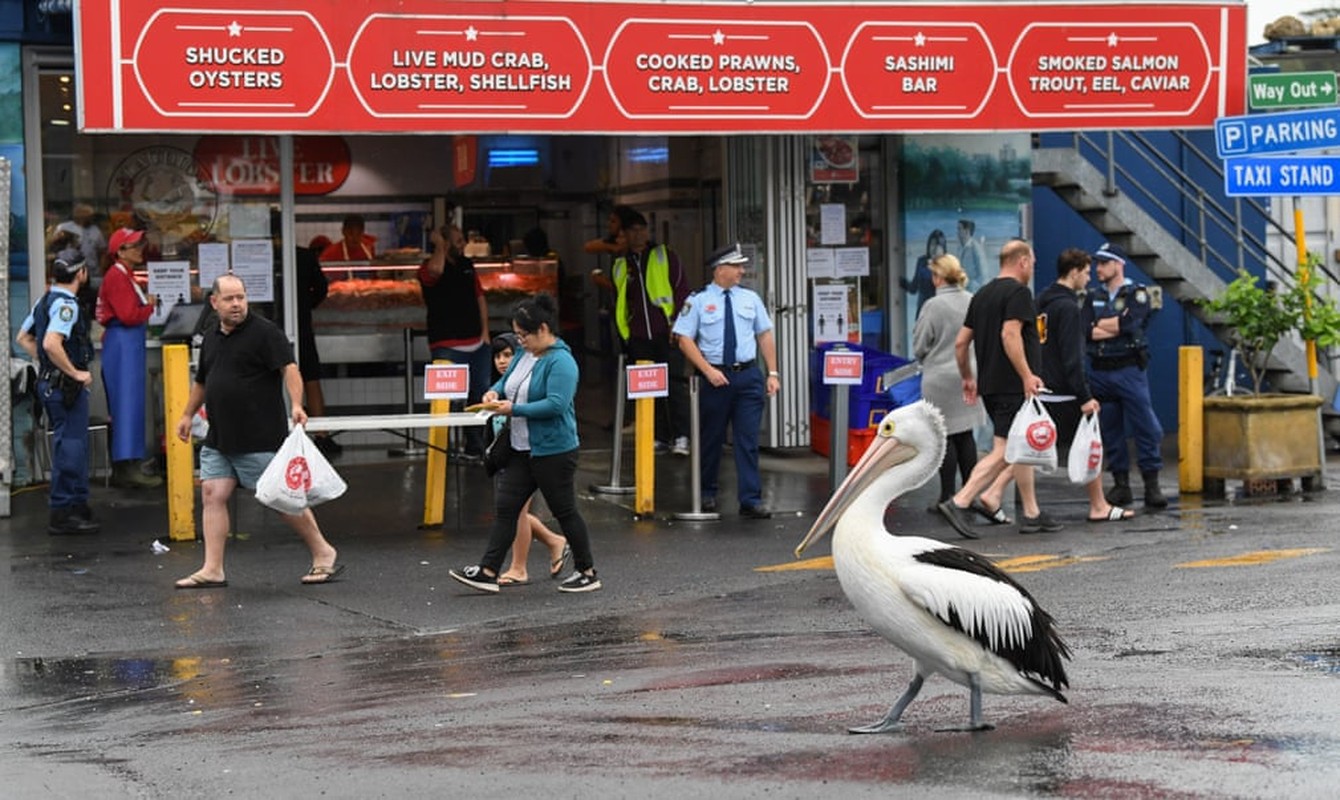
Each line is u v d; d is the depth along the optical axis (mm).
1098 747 7094
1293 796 6238
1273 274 20625
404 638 10789
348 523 14906
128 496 16156
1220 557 12594
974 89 16578
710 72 15695
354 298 19312
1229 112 17281
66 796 7141
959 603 7133
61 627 11141
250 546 13898
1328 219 22312
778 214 18188
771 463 17859
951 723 7734
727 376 14906
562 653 10094
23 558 13375
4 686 9688
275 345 12273
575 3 15219
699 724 7949
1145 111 17094
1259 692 8062
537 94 15188
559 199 22312
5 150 16141
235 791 7082
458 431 18250
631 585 12289
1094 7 16859
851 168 18359
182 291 16766
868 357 16688
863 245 18453
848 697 8469
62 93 16516
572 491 12047
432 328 18219
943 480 15047
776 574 12570
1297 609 10422
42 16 16109
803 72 16000
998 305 14070
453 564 13148
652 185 20734
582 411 21234
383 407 19469
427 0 14828
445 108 14961
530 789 6824
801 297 18312
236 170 16828
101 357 16391
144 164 16688
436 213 20453
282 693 9266
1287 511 15008
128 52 14164
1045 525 14070
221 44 14359
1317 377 19141
